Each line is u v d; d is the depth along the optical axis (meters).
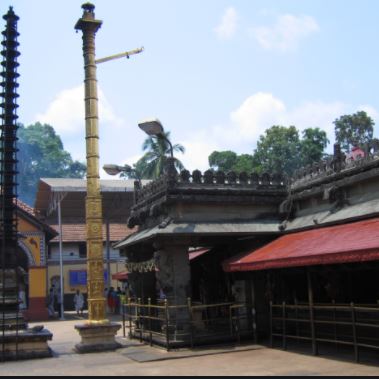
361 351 12.25
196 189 14.82
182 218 14.69
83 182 30.09
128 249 18.34
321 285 14.91
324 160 14.17
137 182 18.50
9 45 15.25
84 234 40.78
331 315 13.85
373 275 12.95
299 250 11.78
